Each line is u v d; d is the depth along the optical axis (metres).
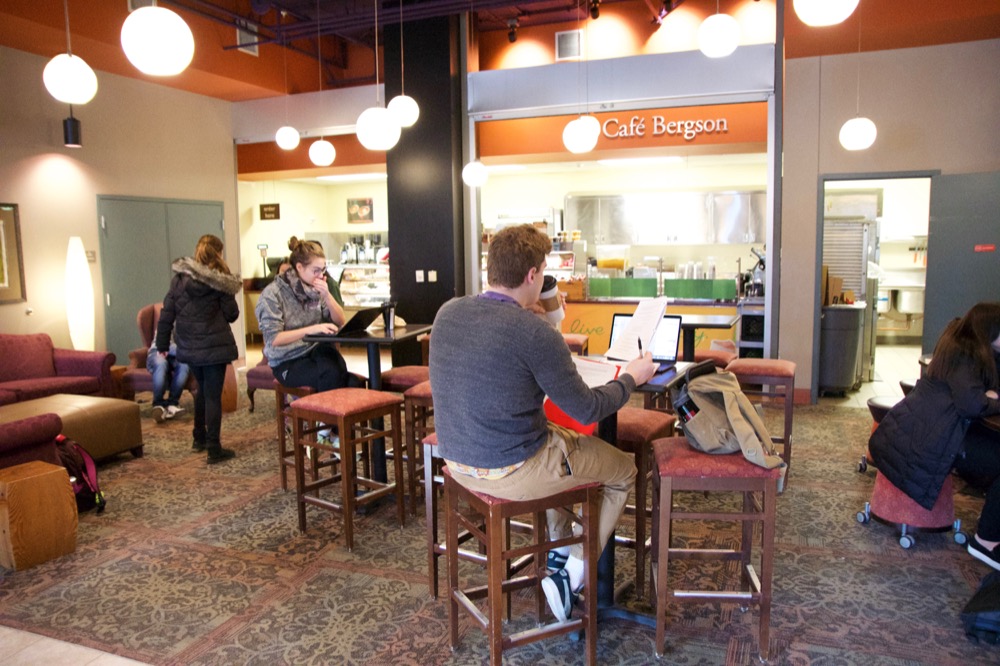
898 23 5.40
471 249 7.34
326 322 4.25
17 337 5.77
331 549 3.38
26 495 3.20
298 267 4.08
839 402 6.55
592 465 2.23
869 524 3.59
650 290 7.78
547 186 11.66
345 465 3.30
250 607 2.84
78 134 6.24
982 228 5.77
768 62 6.18
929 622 2.64
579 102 6.81
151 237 7.80
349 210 12.73
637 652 2.46
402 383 4.11
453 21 7.02
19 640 2.62
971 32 5.59
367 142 4.85
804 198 6.35
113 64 6.96
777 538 3.43
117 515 3.87
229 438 5.45
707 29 4.49
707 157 10.18
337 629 2.66
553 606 2.36
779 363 4.34
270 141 8.70
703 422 2.41
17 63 6.42
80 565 3.25
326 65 9.11
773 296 6.36
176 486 4.35
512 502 2.15
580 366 2.39
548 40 7.69
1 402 5.07
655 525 2.64
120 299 7.47
